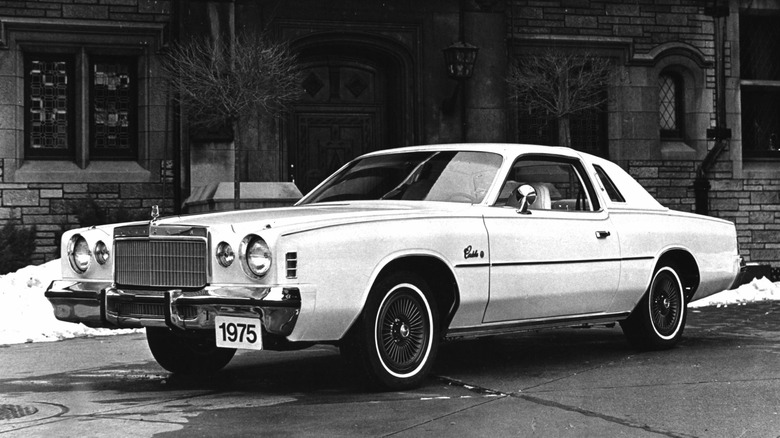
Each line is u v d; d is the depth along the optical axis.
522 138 16.61
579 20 16.75
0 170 14.32
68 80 14.87
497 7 16.09
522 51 16.41
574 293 6.92
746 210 17.73
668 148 17.41
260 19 15.03
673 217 7.86
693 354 7.54
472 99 15.95
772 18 18.23
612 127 17.03
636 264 7.39
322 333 5.56
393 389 5.91
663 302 7.79
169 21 14.91
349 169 7.28
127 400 5.84
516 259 6.52
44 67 14.77
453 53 15.33
